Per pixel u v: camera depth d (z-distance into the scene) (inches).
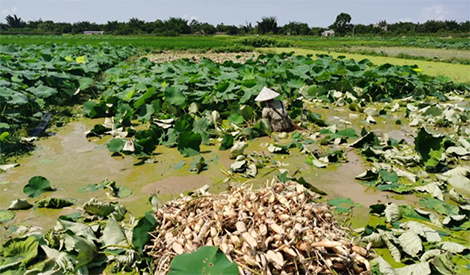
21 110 333.4
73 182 220.7
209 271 105.7
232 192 171.2
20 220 179.8
